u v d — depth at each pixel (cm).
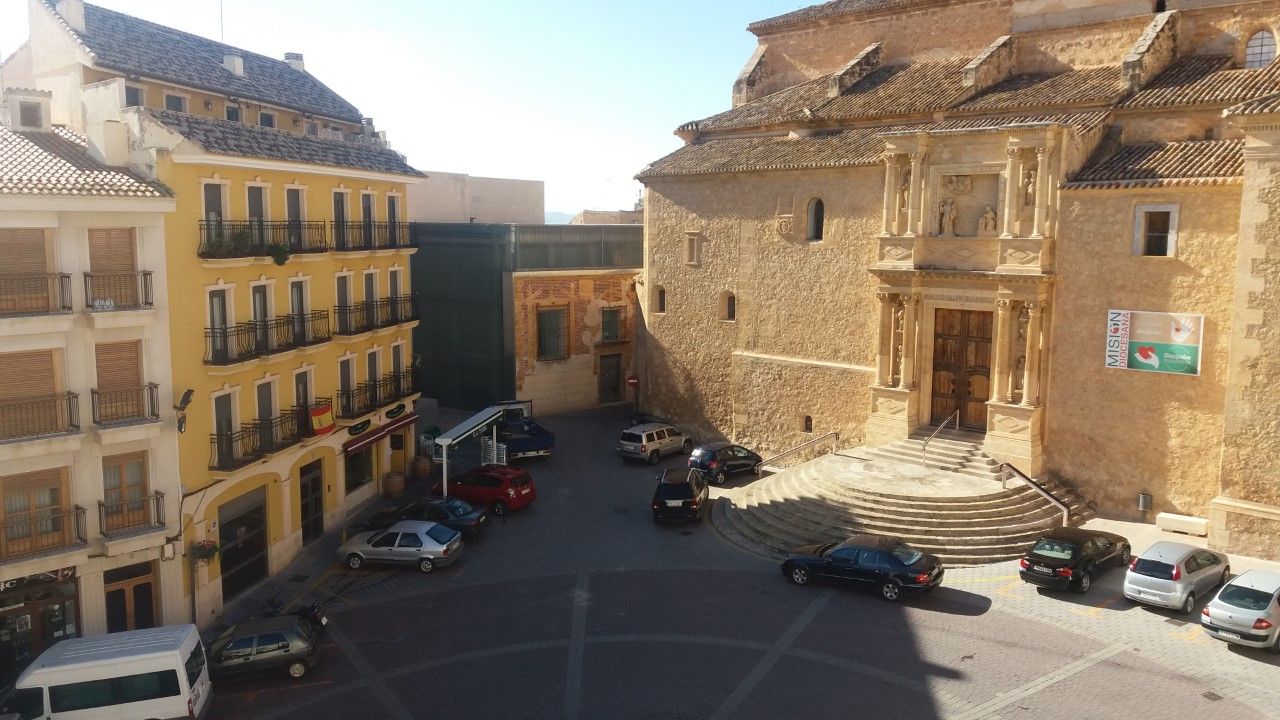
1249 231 2684
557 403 5356
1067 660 2258
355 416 3441
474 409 5247
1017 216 3278
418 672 2345
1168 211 2970
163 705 2031
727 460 3997
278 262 2914
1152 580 2481
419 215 6462
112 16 3619
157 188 2481
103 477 2430
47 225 2280
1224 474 2797
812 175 3962
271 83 4156
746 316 4303
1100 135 3338
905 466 3491
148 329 2470
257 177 2908
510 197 7056
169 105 3528
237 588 2867
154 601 2539
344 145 3544
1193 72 3375
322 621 2541
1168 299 2997
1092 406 3191
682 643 2448
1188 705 2034
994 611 2553
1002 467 3231
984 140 3347
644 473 4175
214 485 2712
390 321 3750
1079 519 3152
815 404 4062
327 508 3441
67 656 2044
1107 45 3741
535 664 2366
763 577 2898
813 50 4803
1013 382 3366
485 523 3362
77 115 2998
